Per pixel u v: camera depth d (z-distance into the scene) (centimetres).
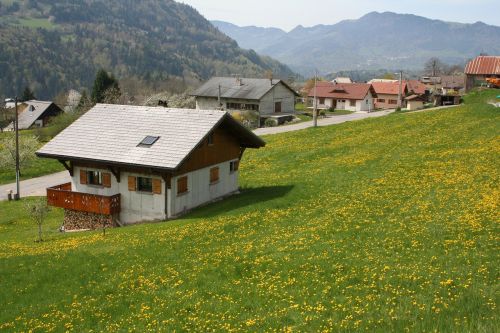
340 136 6469
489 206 2741
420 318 1495
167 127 3816
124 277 2283
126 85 16100
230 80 11700
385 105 14212
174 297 1994
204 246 2628
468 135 5216
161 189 3619
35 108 13700
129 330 1739
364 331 1456
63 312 1992
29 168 6512
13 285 2341
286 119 10488
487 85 9494
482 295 1617
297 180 4206
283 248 2408
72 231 3788
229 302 1877
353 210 3005
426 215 2727
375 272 1978
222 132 4134
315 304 1755
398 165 4228
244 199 3759
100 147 3778
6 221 4294
